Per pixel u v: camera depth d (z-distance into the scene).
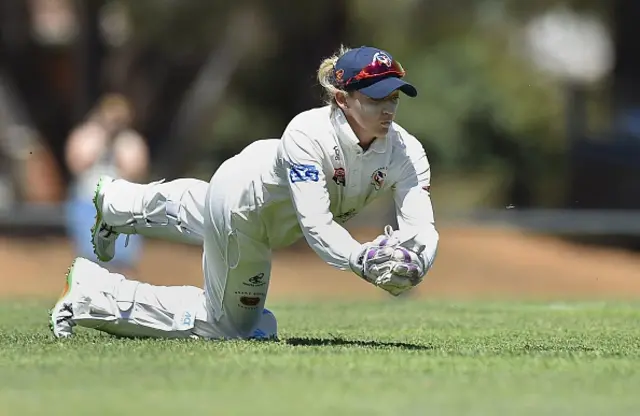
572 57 92.81
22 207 65.12
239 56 79.88
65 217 60.19
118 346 19.94
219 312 21.84
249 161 20.72
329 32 77.62
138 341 21.00
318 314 32.72
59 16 89.25
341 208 20.12
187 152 84.56
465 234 79.69
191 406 13.68
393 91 18.78
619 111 82.88
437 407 13.65
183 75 84.19
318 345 20.41
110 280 21.91
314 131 19.30
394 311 34.22
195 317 21.84
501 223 58.69
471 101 100.69
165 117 84.38
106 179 22.62
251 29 76.88
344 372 16.56
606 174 81.50
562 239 79.62
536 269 74.25
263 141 21.30
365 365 17.28
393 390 14.99
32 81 89.31
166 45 78.12
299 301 42.38
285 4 74.75
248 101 88.31
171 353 18.72
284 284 70.69
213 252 21.55
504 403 14.07
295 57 81.31
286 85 85.38
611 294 64.50
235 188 20.70
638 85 82.31
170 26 76.38
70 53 86.19
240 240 21.03
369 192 19.94
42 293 60.19
